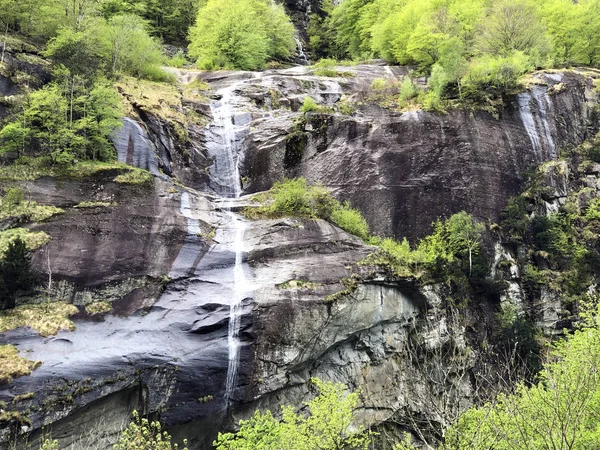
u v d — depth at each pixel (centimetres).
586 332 1744
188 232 2383
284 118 3509
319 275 2364
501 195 3203
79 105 2728
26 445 1580
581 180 3466
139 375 1834
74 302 1978
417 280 2639
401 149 3269
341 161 3253
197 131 3359
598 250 3170
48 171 2366
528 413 1360
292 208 2780
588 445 1288
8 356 1670
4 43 2912
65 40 2934
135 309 2039
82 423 1730
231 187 3244
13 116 2556
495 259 2995
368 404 2377
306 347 2205
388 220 3073
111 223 2244
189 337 1994
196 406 1903
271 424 1714
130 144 2869
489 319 2842
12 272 1869
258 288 2211
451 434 1171
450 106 3472
